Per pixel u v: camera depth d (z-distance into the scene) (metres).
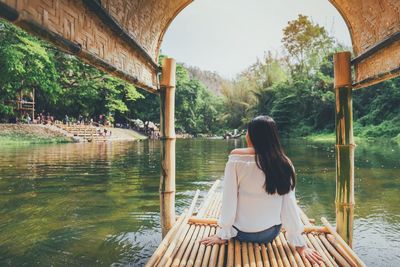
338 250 2.58
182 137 46.19
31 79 26.42
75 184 7.28
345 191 3.02
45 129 26.94
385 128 27.55
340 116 3.06
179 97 49.56
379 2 2.56
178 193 6.44
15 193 6.33
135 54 2.73
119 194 6.24
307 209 5.14
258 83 44.25
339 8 3.33
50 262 3.18
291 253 2.41
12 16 1.15
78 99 36.84
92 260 3.23
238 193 2.46
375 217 4.59
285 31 39.16
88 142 26.61
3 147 19.14
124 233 4.04
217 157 14.02
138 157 13.54
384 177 7.69
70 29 1.62
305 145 21.03
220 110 54.94
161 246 2.49
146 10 2.83
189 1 3.45
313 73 37.72
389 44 2.38
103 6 1.97
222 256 2.33
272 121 2.45
